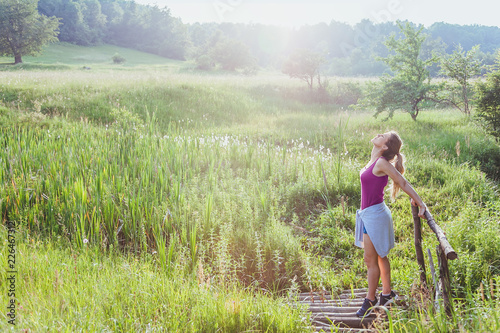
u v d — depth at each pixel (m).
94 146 10.26
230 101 24.42
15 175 7.82
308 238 7.01
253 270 5.82
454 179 9.41
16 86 20.28
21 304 3.46
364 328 3.57
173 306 3.72
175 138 11.77
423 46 94.06
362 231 3.97
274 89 34.34
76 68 56.53
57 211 6.66
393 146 3.84
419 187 9.23
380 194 3.87
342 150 13.53
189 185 8.48
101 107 18.75
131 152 9.70
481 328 2.79
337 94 34.47
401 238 6.43
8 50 66.00
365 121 19.45
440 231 3.38
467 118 17.84
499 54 14.25
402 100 18.33
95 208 6.43
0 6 63.69
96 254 5.44
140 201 7.01
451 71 18.61
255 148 12.05
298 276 5.60
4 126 13.62
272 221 6.86
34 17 66.88
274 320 3.60
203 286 4.16
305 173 9.70
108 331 3.08
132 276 4.47
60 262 4.88
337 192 8.75
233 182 8.91
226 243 5.63
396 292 4.27
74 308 3.53
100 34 135.00
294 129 17.83
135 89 22.27
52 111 17.72
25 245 5.32
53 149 9.71
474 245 5.02
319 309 4.30
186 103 22.11
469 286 3.93
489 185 8.94
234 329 3.52
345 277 5.40
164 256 5.43
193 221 6.71
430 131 15.83
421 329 3.10
